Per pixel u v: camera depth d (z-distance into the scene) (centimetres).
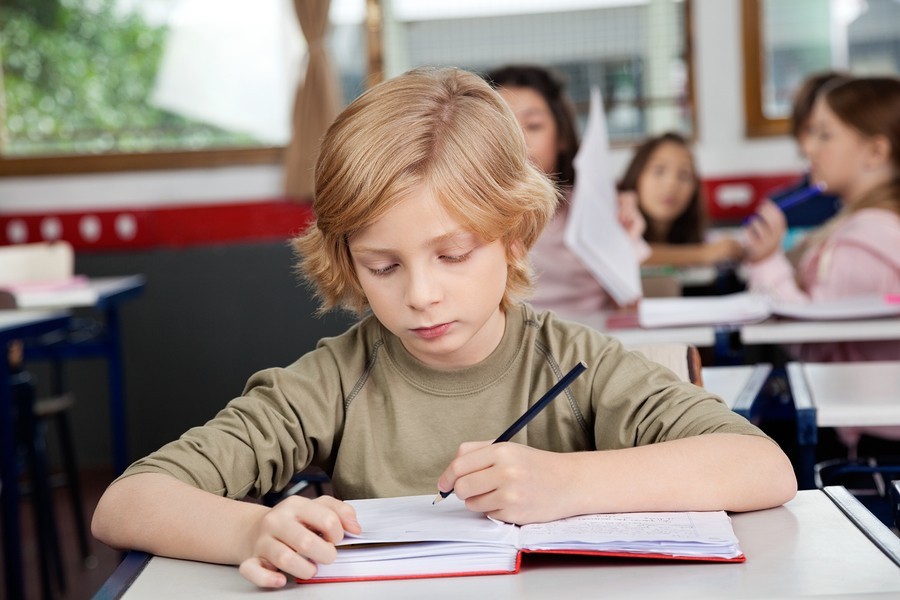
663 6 428
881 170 264
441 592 73
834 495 92
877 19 423
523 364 107
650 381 103
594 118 233
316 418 107
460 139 92
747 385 149
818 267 254
